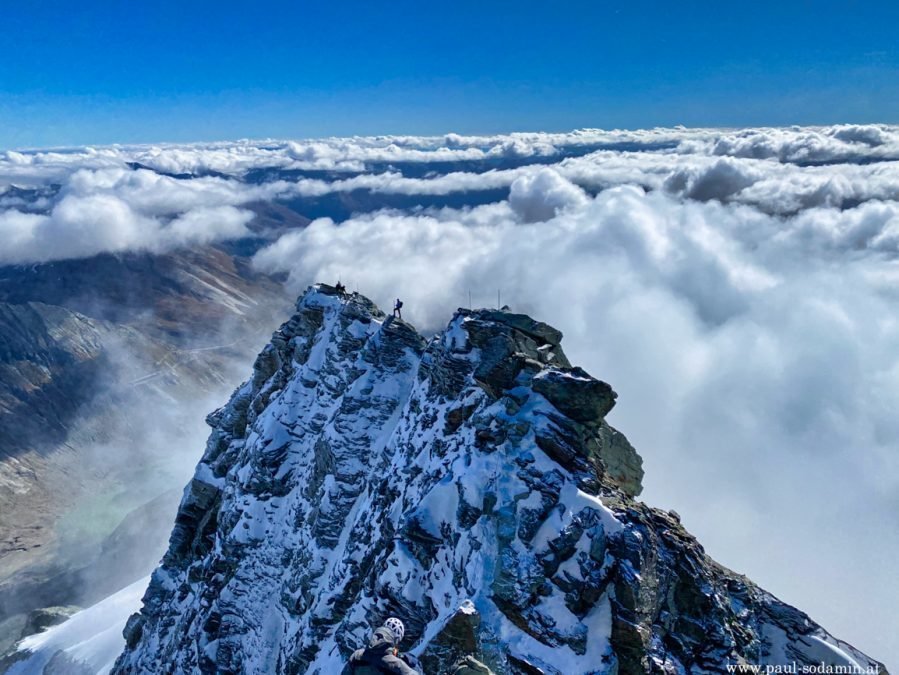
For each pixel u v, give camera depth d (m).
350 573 50.88
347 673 17.81
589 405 42.00
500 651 33.66
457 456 45.50
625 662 33.50
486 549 37.91
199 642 63.44
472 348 51.81
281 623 59.84
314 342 75.81
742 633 37.31
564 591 35.16
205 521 78.69
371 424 62.53
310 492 64.19
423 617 38.78
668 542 38.34
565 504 38.22
